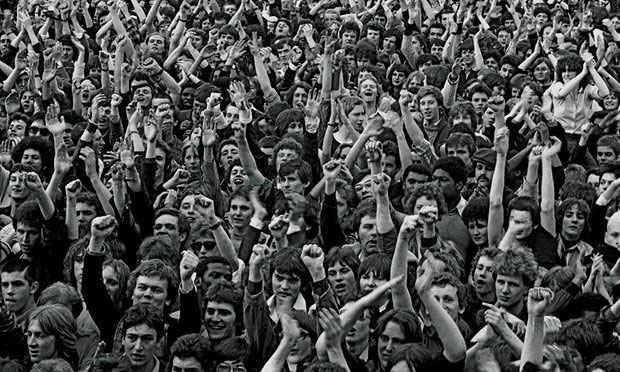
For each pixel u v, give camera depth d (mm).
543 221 11898
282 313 9430
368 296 8344
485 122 16359
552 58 20203
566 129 17672
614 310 9828
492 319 8508
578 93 17797
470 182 13930
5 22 22922
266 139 14953
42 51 20734
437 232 12102
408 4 22984
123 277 10516
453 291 9617
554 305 10016
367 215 11344
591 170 14156
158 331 9523
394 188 13672
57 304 9883
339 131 15297
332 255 10516
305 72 19719
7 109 17984
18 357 9898
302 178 12773
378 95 17156
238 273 11164
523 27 21641
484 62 20391
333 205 11898
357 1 25656
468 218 12172
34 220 11555
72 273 10859
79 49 20062
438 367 8617
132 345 9383
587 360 9211
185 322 9961
